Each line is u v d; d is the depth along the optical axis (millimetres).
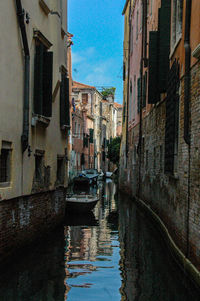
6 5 7766
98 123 57375
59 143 12680
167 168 10391
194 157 7074
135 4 22281
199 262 6426
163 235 10789
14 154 8344
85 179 34062
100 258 8859
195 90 7090
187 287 6812
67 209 16594
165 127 11164
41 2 10172
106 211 17609
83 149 44750
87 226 13430
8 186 8055
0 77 7523
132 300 6133
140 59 19547
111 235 11789
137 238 11312
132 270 7898
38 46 9844
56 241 10656
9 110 8023
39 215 10398
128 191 23688
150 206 14992
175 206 9094
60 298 6211
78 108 41406
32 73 9664
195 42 7188
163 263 8445
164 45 11188
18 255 8656
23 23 8570
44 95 10312
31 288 6668
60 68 11922
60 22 11875
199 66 6840
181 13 9680
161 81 11188
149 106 16094
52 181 11664
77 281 7133
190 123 7492
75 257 8891
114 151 44594
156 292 6539
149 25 16859
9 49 7992
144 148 17422
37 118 9672
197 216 6695
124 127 27234
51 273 7574
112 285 6922
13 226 8289
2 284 6840
